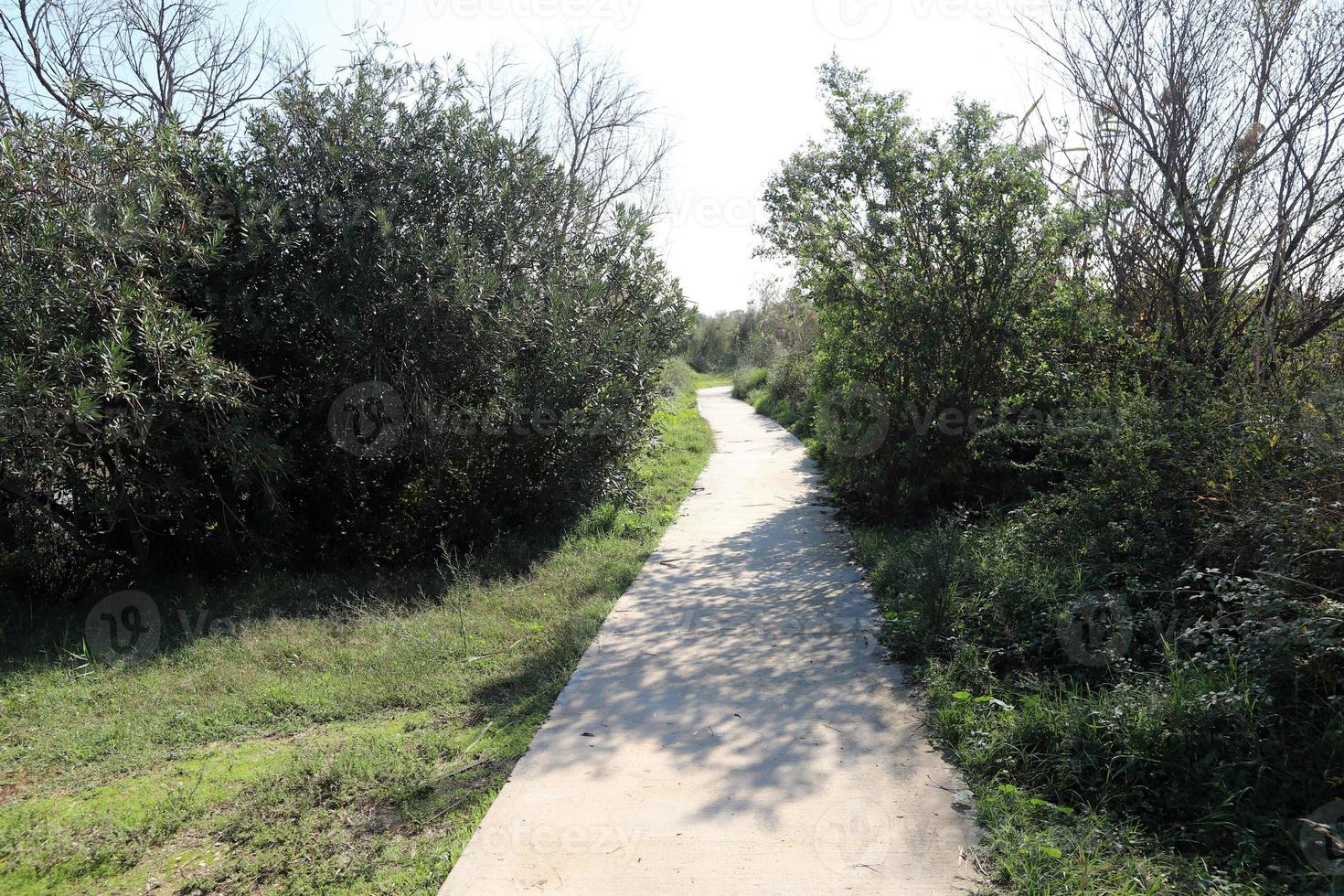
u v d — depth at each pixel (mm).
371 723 4703
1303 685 3598
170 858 3449
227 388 6484
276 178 7430
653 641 5688
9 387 5289
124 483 6613
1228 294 7559
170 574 7566
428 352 7773
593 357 8477
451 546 8383
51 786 4109
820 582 7000
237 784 4016
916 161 8453
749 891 2961
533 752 4105
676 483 12219
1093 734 3693
